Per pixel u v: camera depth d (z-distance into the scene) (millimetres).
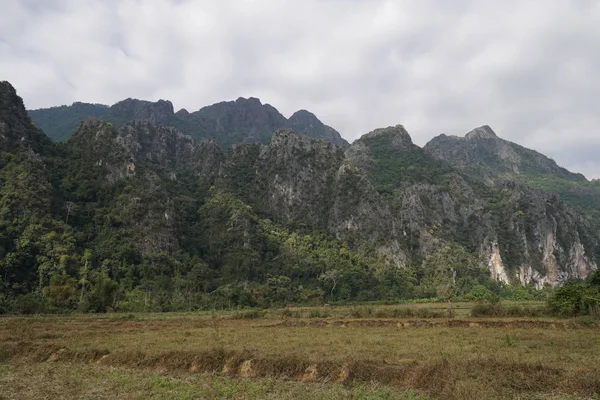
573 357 23453
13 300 69750
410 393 16922
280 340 31438
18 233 85250
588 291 52625
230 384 19234
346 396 16906
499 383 17547
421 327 43156
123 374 21875
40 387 19562
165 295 84375
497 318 51969
